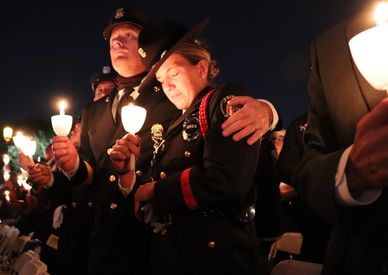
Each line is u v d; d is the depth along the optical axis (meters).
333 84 1.12
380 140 0.78
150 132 2.32
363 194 0.91
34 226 5.30
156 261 1.88
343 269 1.00
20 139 2.87
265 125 1.69
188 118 2.01
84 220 2.70
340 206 0.95
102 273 2.15
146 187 1.90
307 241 3.14
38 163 2.96
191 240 1.81
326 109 1.19
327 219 1.01
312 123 1.24
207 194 1.72
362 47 0.66
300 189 1.08
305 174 1.07
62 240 2.88
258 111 1.68
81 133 2.95
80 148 2.93
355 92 1.05
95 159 2.77
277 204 2.00
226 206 1.83
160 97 2.41
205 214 1.83
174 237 1.85
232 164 1.69
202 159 1.91
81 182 2.63
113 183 2.28
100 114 2.83
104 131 2.72
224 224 1.81
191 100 2.09
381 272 0.93
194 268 1.78
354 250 0.98
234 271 1.76
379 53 0.64
